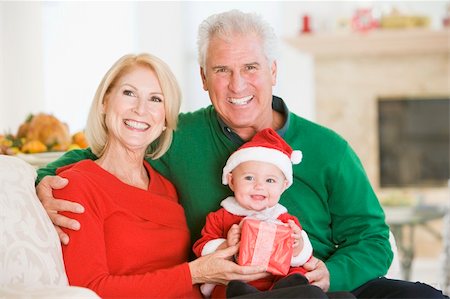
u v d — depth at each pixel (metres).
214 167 2.29
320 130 2.33
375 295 2.15
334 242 2.36
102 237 2.01
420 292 2.07
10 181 1.95
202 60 2.29
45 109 6.21
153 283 1.98
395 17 6.36
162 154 2.30
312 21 6.71
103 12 6.68
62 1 6.62
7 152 2.83
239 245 2.03
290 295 1.75
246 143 2.15
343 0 6.70
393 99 6.53
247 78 2.21
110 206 2.05
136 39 6.73
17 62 6.08
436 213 4.60
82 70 6.66
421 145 6.51
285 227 2.04
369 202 2.30
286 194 2.27
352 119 6.57
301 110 6.71
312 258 2.13
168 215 2.18
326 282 2.11
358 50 6.44
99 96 2.18
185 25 6.79
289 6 6.75
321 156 2.28
